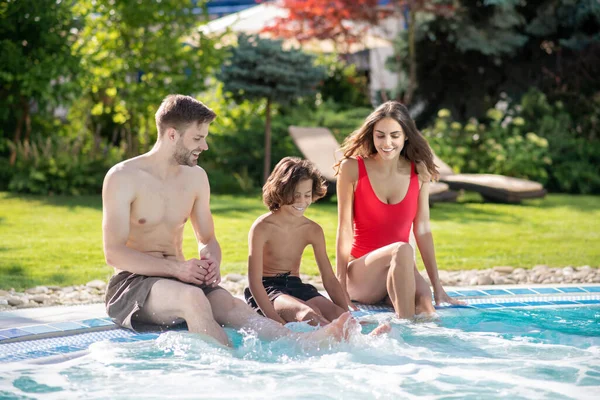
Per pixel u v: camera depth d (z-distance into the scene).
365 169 4.77
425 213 4.93
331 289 4.48
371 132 4.73
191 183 4.16
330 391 2.99
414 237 5.06
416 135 4.74
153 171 4.04
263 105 13.75
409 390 3.02
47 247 7.18
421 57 16.30
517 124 14.12
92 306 4.49
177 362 3.38
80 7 12.34
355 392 2.99
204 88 12.71
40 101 11.87
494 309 4.61
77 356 3.49
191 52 12.48
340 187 4.80
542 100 14.70
